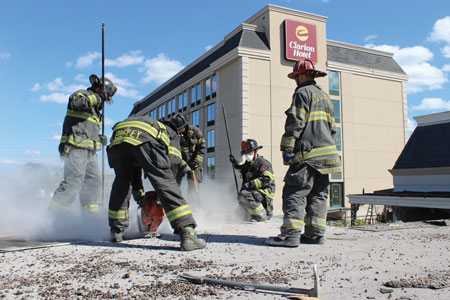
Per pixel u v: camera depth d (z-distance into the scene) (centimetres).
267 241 405
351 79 2719
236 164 735
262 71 2344
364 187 2700
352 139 2689
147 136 368
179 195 371
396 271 289
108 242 406
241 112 2275
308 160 390
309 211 412
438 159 1895
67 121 485
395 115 2892
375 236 468
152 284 248
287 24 2405
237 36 2423
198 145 723
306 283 254
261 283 254
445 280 262
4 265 299
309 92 401
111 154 394
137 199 461
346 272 285
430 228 551
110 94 509
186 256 338
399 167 2052
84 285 245
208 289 238
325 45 2595
